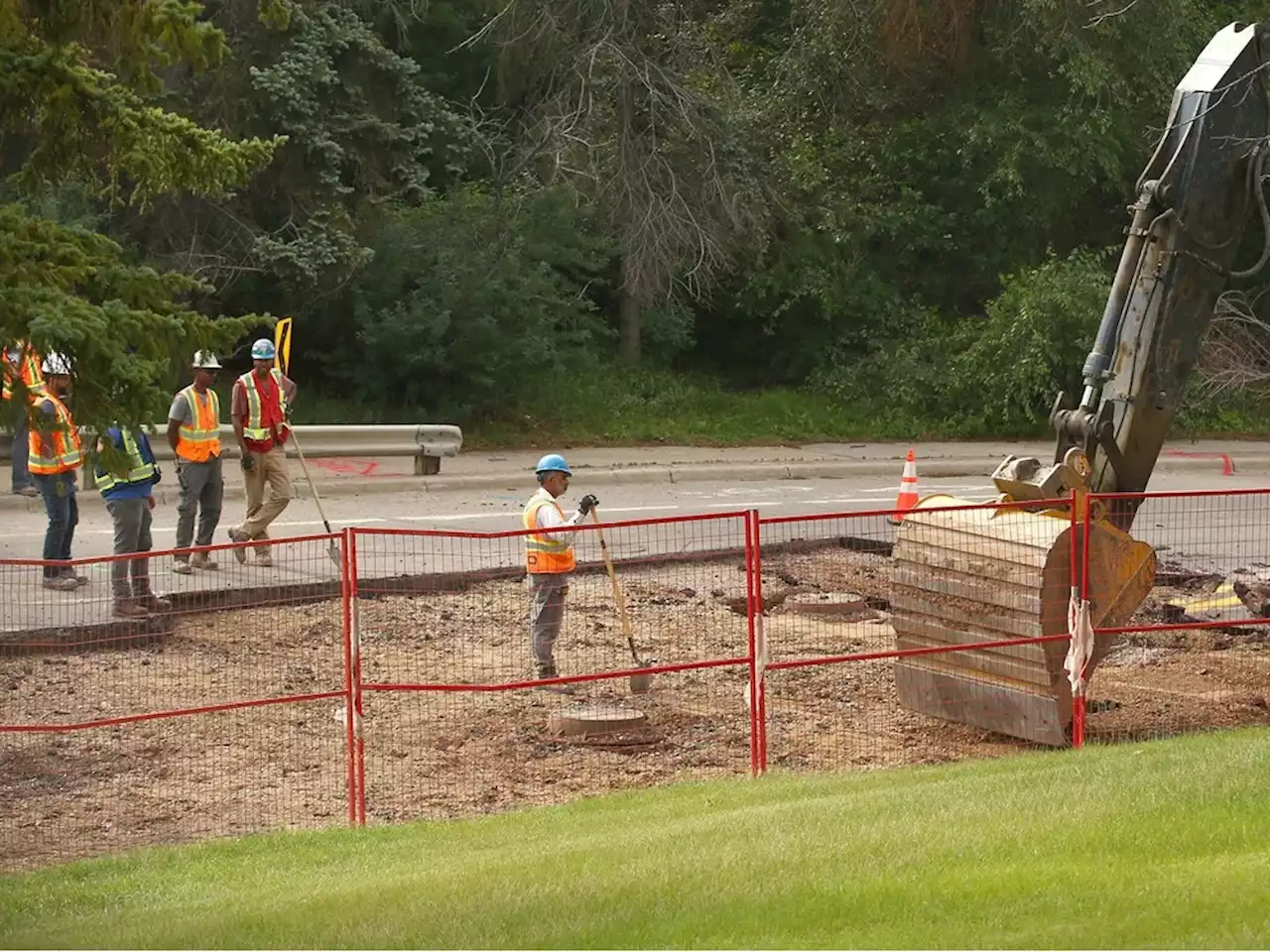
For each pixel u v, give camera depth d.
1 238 9.71
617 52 35.75
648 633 18.44
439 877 9.31
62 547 19.05
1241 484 33.56
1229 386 40.22
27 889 10.17
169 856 11.05
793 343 43.03
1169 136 15.43
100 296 10.00
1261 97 15.46
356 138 33.62
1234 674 17.30
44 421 9.41
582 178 36.88
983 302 42.25
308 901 8.95
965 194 42.03
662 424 37.19
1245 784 9.80
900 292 42.62
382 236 34.66
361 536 23.25
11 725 13.20
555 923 7.92
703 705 15.91
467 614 18.81
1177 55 39.81
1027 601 14.23
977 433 39.03
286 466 21.05
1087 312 37.81
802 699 16.25
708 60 39.47
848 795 11.23
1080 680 14.12
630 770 13.97
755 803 11.50
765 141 40.66
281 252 31.75
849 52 41.19
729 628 18.83
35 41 10.47
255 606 16.42
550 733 14.92
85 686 15.63
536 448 34.75
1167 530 25.02
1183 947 6.65
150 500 17.91
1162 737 14.74
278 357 21.02
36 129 11.09
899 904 7.62
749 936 7.40
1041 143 39.53
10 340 9.09
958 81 42.19
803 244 41.47
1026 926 7.10
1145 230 15.43
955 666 15.02
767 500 28.67
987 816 9.55
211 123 31.91
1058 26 38.94
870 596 20.72
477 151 37.91
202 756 14.10
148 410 9.49
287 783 13.46
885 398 39.94
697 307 43.81
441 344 34.81
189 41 10.47
